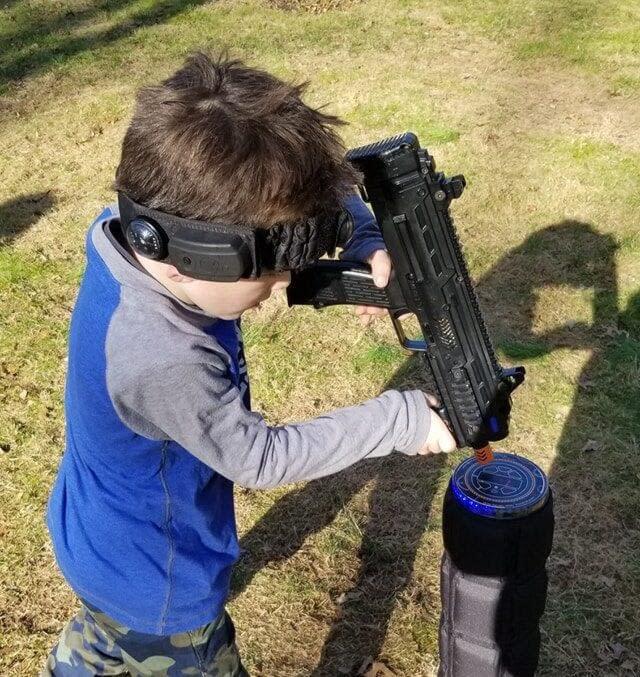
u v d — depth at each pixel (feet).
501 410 4.85
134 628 4.78
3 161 16.22
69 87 19.36
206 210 3.60
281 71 19.30
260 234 3.73
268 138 3.59
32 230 13.96
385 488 8.86
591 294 11.64
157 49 21.22
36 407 10.17
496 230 13.10
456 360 4.65
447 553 5.13
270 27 22.20
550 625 7.41
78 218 14.23
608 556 8.03
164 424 4.05
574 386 10.07
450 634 5.36
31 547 8.36
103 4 24.56
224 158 3.53
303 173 3.66
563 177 14.33
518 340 10.85
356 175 3.95
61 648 5.37
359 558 8.13
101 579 4.67
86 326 4.08
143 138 3.69
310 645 7.39
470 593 5.01
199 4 24.21
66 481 4.88
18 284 12.53
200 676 5.02
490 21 21.75
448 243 4.43
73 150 16.53
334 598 7.77
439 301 4.51
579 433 9.43
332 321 11.39
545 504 4.79
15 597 7.87
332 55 20.17
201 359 3.94
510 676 5.41
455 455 9.20
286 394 10.23
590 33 20.59
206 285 3.89
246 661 7.26
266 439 4.13
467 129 16.17
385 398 4.41
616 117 16.44
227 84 3.81
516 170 14.64
